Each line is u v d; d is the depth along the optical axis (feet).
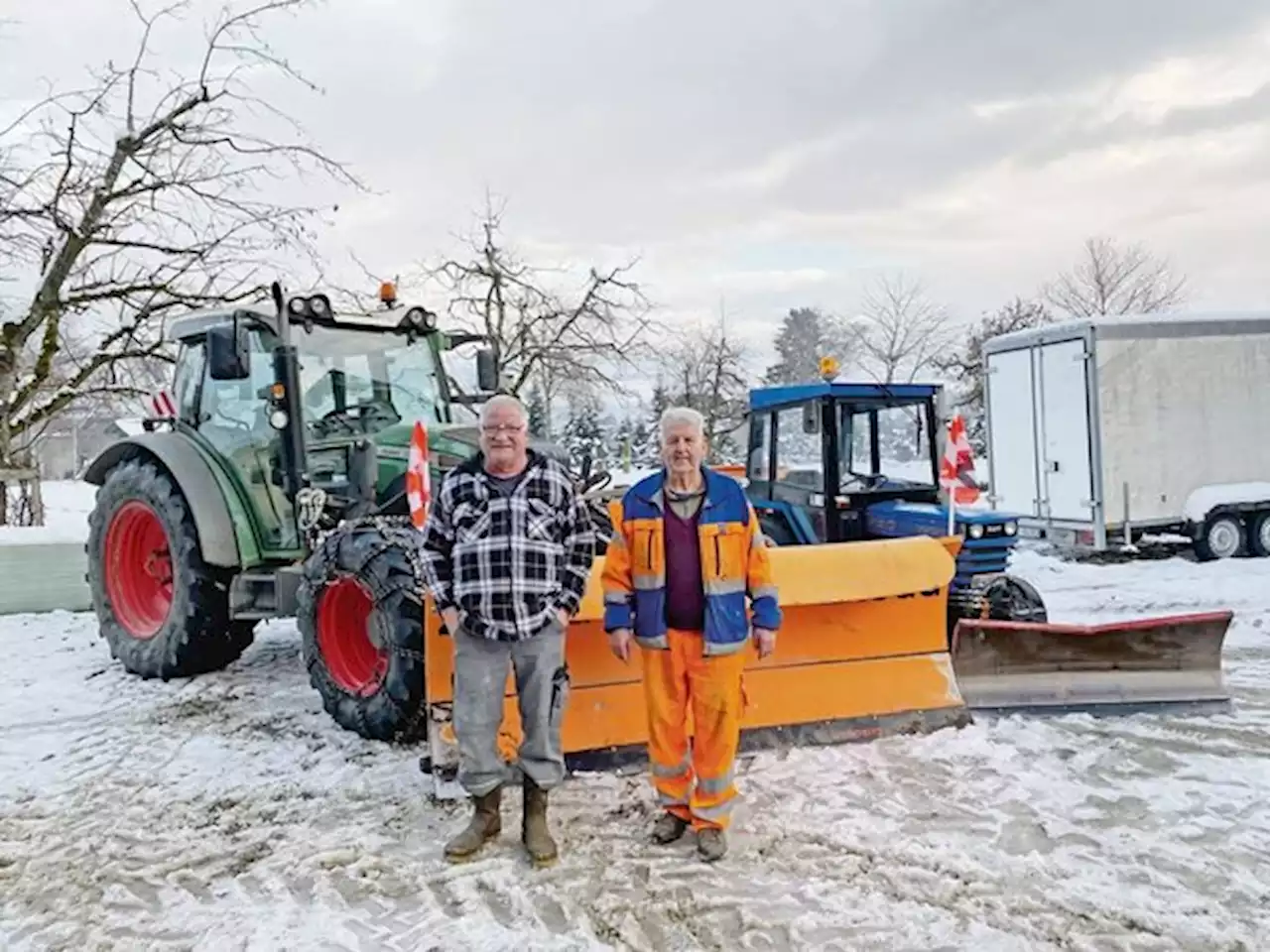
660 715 11.58
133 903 10.36
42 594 27.84
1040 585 30.86
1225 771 13.28
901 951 9.04
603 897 10.18
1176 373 34.68
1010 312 97.50
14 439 44.57
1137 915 9.56
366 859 11.19
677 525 11.59
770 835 11.53
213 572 19.34
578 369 55.47
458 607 11.00
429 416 21.13
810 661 14.57
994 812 12.05
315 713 17.16
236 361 17.54
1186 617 16.19
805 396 22.58
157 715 17.33
